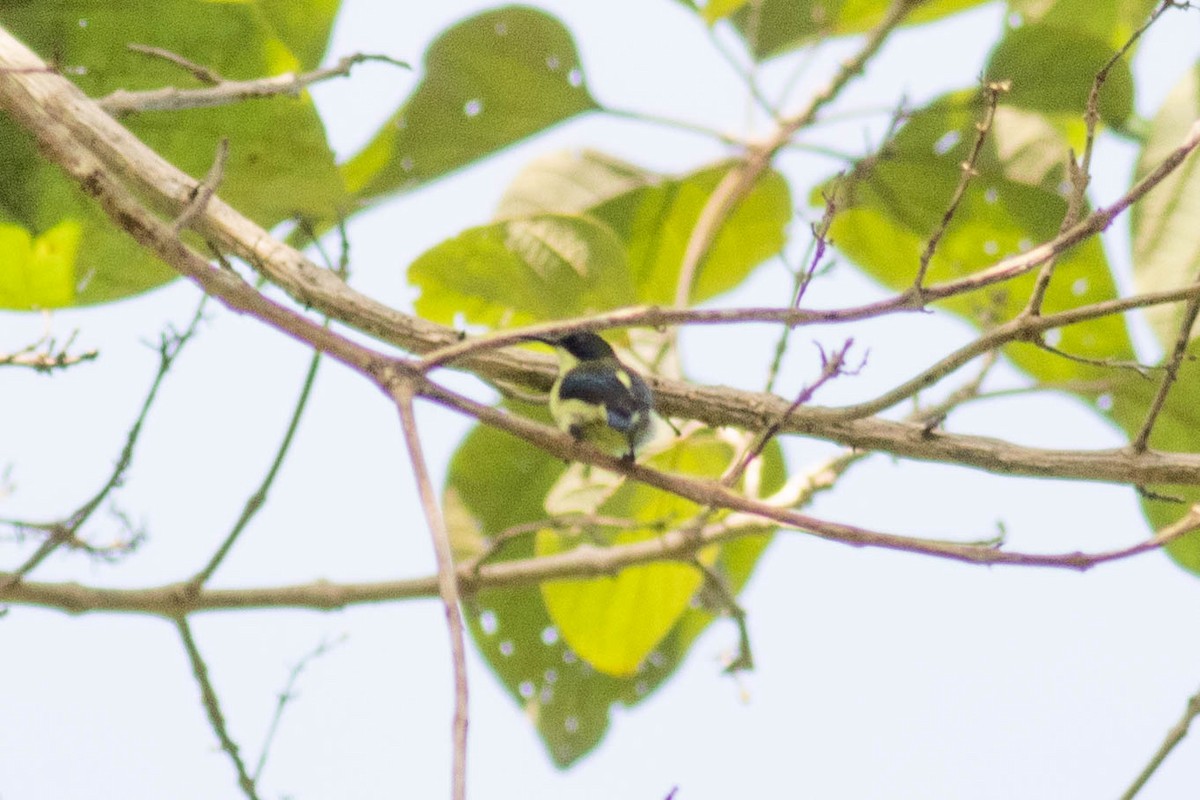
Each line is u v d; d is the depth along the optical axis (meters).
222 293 7.03
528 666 13.77
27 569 8.23
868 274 12.89
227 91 8.24
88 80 10.08
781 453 12.70
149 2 9.75
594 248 10.52
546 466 13.20
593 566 10.48
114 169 7.85
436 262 10.52
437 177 12.43
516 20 12.06
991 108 6.56
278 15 10.52
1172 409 11.13
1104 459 7.91
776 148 12.12
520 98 12.23
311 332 6.99
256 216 10.47
